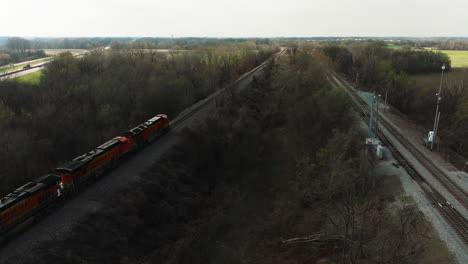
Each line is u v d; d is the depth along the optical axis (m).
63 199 37.47
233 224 44.88
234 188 53.22
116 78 78.50
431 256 31.22
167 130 62.78
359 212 38.38
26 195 32.16
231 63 125.19
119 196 39.53
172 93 77.44
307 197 47.22
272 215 46.78
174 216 42.38
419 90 94.38
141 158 50.62
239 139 65.44
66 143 53.81
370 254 33.09
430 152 56.66
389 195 42.28
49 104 59.88
